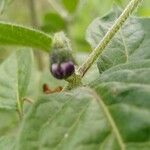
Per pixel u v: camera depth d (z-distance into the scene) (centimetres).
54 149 14
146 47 20
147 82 14
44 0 59
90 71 24
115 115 13
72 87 17
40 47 21
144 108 13
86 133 13
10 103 24
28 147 14
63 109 15
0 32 20
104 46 18
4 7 26
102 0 52
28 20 54
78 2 40
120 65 16
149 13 49
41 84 31
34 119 15
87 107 14
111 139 13
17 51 25
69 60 16
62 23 42
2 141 21
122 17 18
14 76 24
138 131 13
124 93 14
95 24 22
